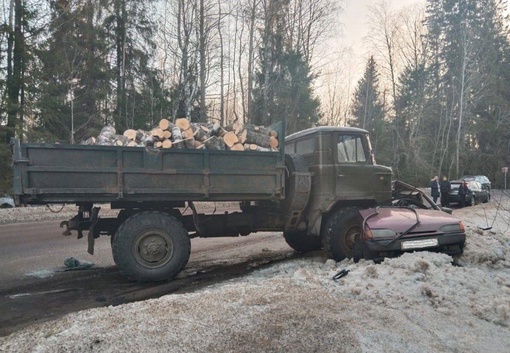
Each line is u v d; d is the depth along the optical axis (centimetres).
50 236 998
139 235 540
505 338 323
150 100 2494
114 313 336
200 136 594
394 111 4034
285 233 779
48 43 2125
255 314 321
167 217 557
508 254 593
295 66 2317
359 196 679
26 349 282
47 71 2147
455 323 340
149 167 533
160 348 270
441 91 4016
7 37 1975
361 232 564
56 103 2136
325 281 430
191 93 2058
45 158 490
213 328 296
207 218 635
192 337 283
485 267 541
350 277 441
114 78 2495
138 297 497
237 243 908
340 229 646
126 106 2511
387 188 711
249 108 2202
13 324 407
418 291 395
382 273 442
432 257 494
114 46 2627
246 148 606
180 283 557
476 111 4131
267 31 2217
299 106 2406
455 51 3891
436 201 2014
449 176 3697
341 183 669
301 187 634
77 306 464
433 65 4053
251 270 631
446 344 302
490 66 3959
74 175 502
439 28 4059
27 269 655
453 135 3859
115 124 2477
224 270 638
